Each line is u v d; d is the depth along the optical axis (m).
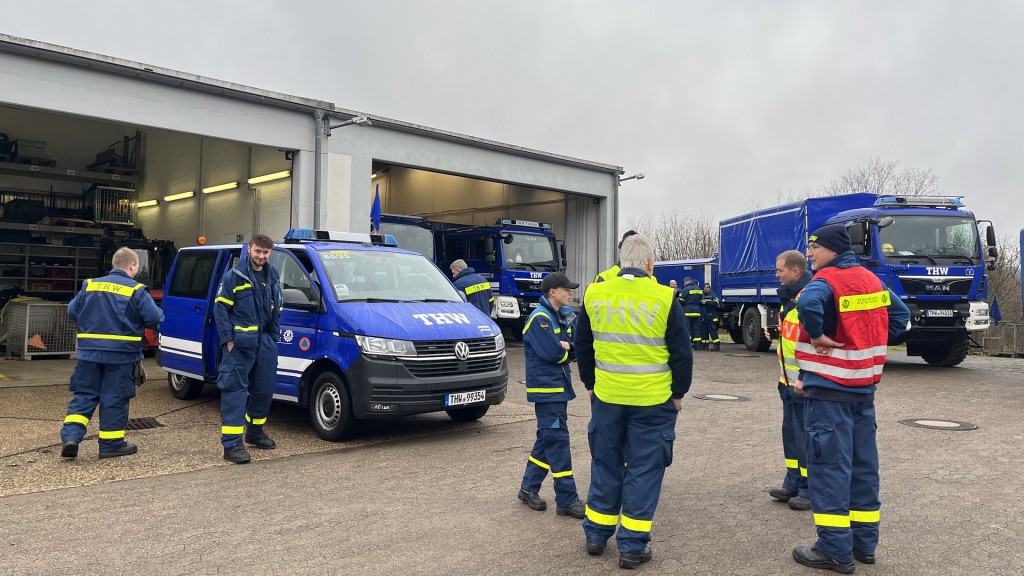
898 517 4.93
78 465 6.20
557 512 5.00
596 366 4.18
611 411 4.11
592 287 4.26
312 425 8.04
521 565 4.04
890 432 7.84
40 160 20.30
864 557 4.12
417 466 6.30
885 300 4.19
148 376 12.11
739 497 5.41
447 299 8.16
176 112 13.53
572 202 22.77
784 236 16.69
